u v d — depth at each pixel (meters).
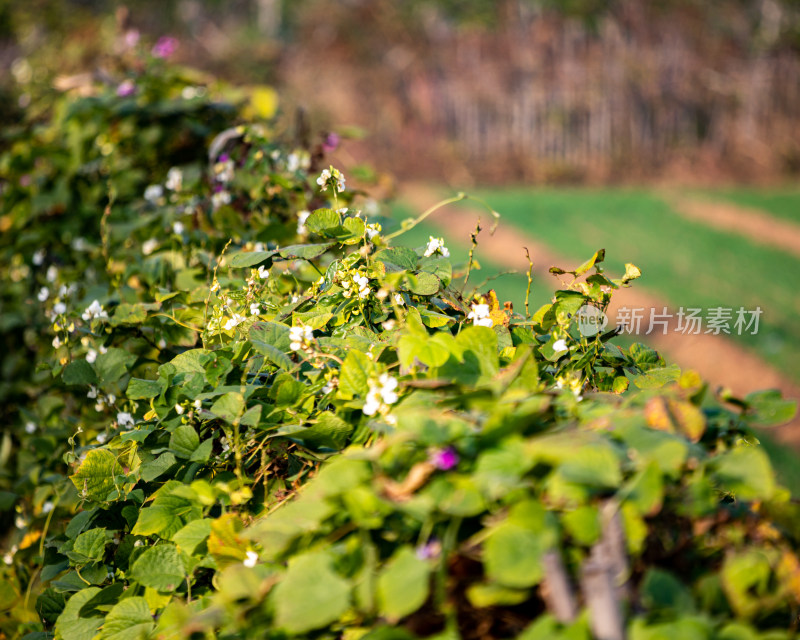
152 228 2.88
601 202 16.20
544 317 1.93
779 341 6.71
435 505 1.43
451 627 1.41
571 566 1.42
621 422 1.50
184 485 1.75
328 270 2.03
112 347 2.21
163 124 3.38
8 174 3.53
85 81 3.82
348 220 2.03
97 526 1.92
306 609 1.43
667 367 1.94
